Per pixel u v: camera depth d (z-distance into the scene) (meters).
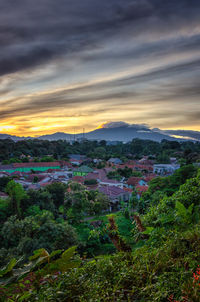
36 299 2.57
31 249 16.58
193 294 2.30
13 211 30.92
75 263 3.12
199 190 6.77
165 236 4.24
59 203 38.62
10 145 140.00
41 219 19.53
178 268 2.99
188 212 5.20
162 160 113.38
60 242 18.56
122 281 2.73
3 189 52.38
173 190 24.77
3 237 19.34
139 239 5.19
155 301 2.36
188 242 3.81
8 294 2.89
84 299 2.46
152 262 3.23
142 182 60.12
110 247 22.02
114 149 173.50
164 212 6.30
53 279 2.99
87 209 35.84
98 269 3.02
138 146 171.38
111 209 43.22
